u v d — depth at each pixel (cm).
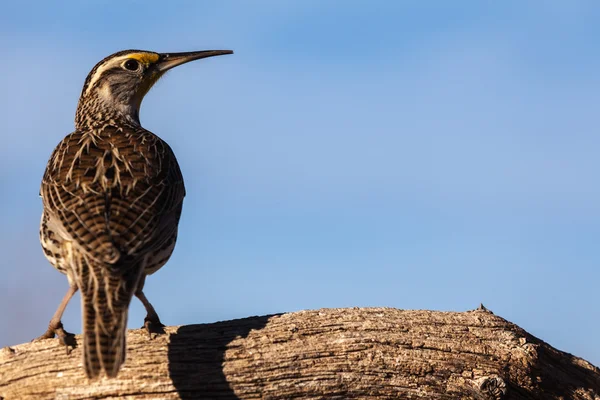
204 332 1152
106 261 1050
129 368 1107
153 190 1202
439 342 1188
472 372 1181
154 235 1139
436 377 1170
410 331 1190
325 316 1191
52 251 1179
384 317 1198
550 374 1234
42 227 1220
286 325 1170
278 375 1131
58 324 1177
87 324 1015
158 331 1155
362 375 1152
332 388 1141
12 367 1122
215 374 1120
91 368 989
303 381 1137
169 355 1120
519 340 1212
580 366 1273
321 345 1159
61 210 1146
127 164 1245
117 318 1025
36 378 1110
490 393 1169
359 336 1171
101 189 1177
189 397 1106
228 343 1144
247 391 1120
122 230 1110
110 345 1005
